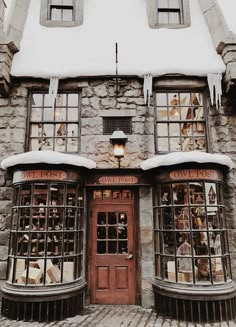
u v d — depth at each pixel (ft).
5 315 15.66
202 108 20.80
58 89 20.58
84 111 20.20
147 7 23.20
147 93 20.17
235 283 16.97
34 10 23.39
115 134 17.97
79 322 14.76
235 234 18.10
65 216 16.89
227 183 18.80
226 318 15.12
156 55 20.99
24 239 16.79
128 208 19.24
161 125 20.61
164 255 16.94
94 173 18.69
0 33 19.53
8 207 18.51
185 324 14.56
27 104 20.49
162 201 17.94
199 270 16.39
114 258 18.61
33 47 21.29
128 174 18.72
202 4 23.45
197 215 16.97
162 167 17.46
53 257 16.10
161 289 16.22
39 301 15.10
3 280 17.58
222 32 20.71
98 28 22.59
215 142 19.66
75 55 21.02
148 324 14.51
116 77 20.17
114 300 18.07
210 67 20.07
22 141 19.63
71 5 23.79
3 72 18.99
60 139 20.39
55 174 16.93
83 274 17.67
